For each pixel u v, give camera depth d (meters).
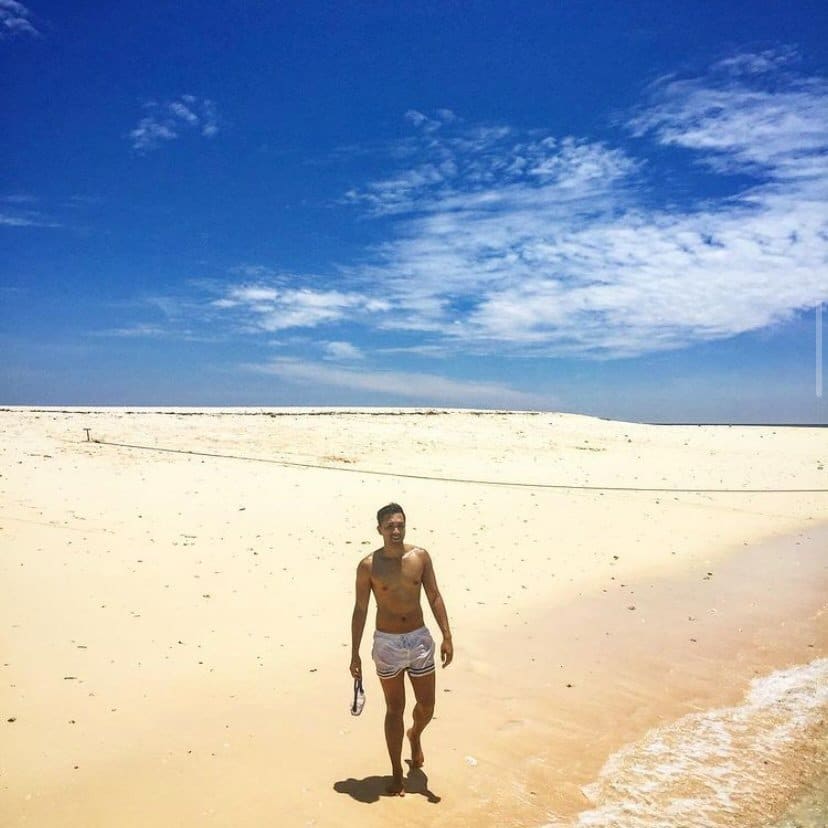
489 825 4.43
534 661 7.17
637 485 18.83
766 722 6.01
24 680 5.99
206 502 13.18
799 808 4.74
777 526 14.83
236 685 6.23
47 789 4.58
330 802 4.57
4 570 8.45
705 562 11.63
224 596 8.44
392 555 4.76
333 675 6.56
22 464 14.63
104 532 10.54
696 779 5.07
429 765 5.11
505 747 5.43
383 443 22.31
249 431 21.83
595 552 11.84
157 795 4.57
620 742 5.59
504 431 26.41
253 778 4.82
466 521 13.43
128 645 6.86
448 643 4.84
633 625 8.41
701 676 6.96
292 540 11.13
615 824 4.50
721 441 29.14
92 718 5.50
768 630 8.38
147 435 19.70
